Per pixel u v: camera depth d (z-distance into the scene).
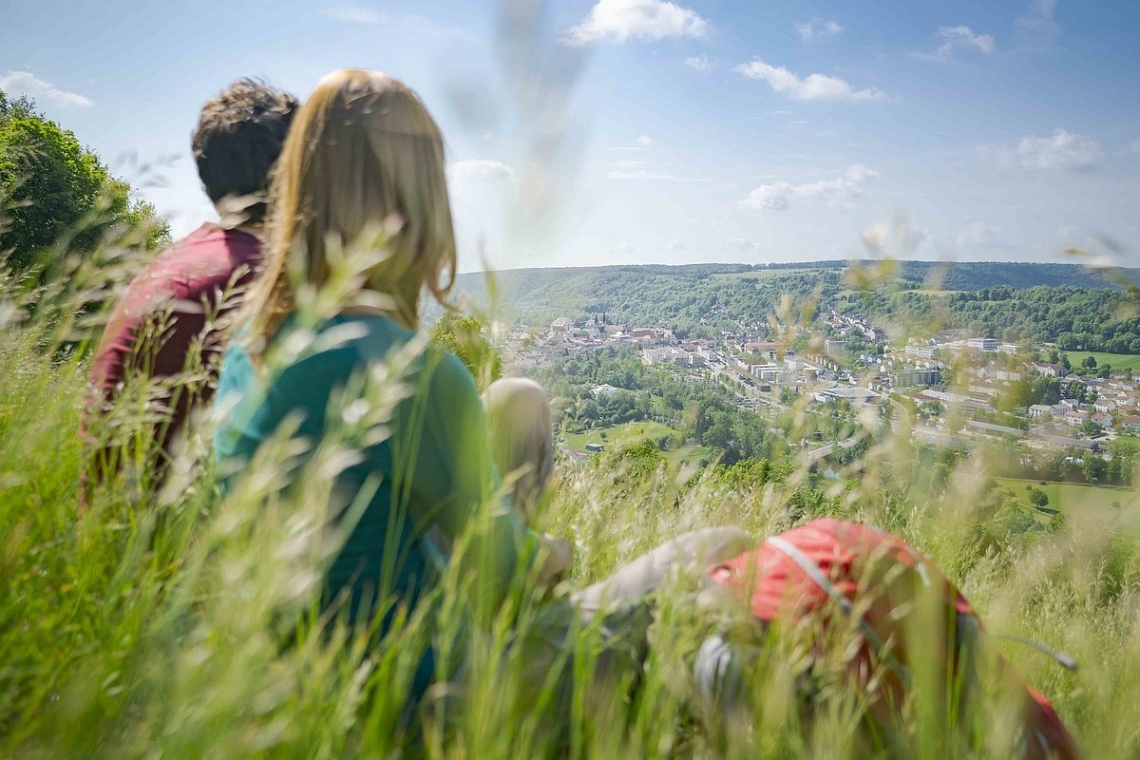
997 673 1.46
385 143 1.51
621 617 1.51
